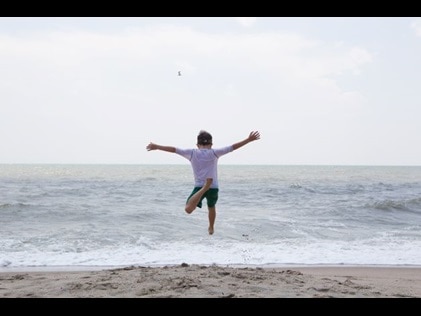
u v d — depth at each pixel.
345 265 11.50
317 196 28.25
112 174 59.09
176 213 19.61
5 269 10.56
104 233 15.15
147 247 13.37
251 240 14.65
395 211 21.81
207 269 8.41
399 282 9.02
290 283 7.28
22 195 25.89
